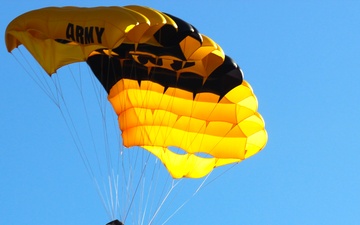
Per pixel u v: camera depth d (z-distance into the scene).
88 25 46.84
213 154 53.59
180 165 54.09
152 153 54.12
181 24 48.00
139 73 52.00
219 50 49.59
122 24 46.19
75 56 47.97
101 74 52.06
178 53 49.00
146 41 47.91
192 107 52.59
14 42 49.25
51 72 48.50
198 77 51.34
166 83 51.94
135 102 53.03
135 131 53.50
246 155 54.03
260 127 53.00
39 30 47.81
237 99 52.25
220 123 52.84
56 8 48.19
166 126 53.28
